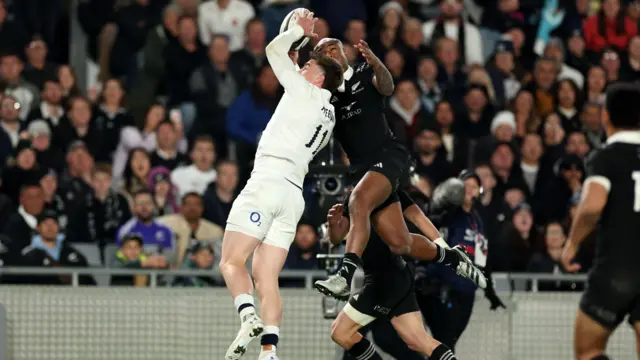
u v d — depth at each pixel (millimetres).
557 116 46250
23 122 43906
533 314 35781
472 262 30922
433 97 47438
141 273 34750
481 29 51781
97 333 35344
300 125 26891
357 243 27000
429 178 39281
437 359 29641
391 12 48531
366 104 28062
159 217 39188
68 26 50812
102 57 49312
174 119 45156
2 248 37875
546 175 44375
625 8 52844
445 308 32844
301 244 37219
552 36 53125
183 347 35312
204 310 35438
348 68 28250
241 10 49719
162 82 47062
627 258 25000
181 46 47219
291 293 35125
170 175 41750
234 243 26516
